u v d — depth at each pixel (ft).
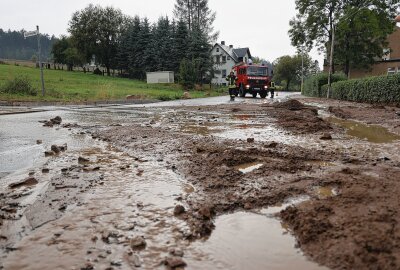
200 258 8.03
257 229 9.55
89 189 13.15
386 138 24.64
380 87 61.72
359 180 12.88
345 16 111.04
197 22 196.75
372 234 8.32
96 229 9.64
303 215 9.82
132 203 11.64
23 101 64.59
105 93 83.25
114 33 228.84
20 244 8.86
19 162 17.87
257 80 95.86
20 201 12.00
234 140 23.22
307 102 74.08
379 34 111.45
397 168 15.14
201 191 12.72
